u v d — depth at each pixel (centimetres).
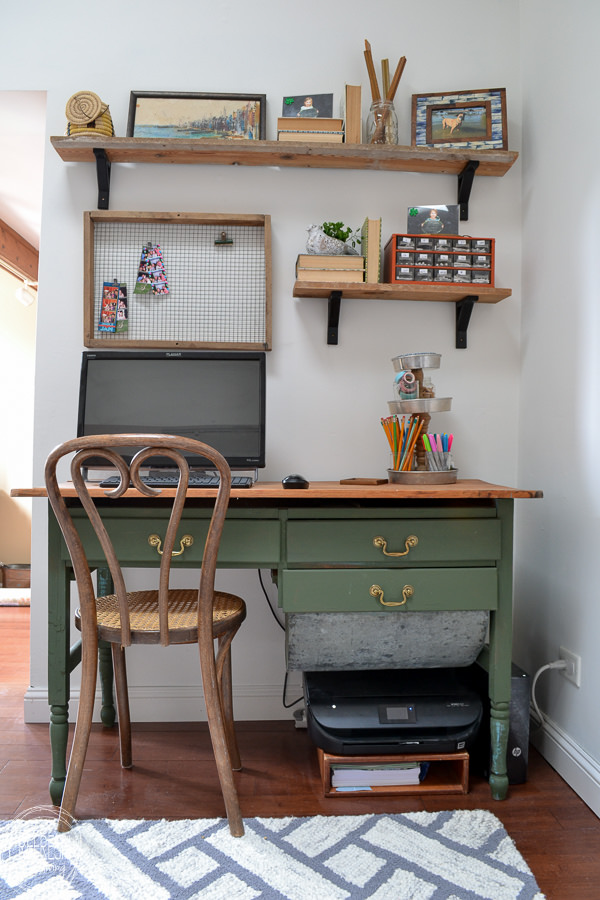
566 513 181
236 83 214
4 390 459
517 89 219
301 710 208
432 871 134
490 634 166
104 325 209
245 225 212
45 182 210
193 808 158
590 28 170
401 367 198
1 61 211
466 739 164
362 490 155
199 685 213
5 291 459
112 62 212
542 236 201
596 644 163
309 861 137
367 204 216
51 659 158
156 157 207
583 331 173
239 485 169
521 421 215
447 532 162
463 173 212
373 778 167
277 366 213
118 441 131
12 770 177
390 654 169
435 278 203
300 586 159
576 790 168
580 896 128
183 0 214
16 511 459
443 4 219
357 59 217
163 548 155
